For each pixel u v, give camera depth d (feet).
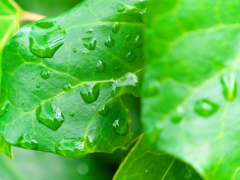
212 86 0.81
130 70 0.92
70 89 0.91
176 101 0.80
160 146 0.79
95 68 0.91
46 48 0.91
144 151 0.90
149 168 0.91
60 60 0.91
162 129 0.79
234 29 0.82
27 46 0.91
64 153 0.90
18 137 0.90
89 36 0.91
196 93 0.81
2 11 0.97
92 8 0.92
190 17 0.81
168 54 0.80
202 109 0.81
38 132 0.90
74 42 0.91
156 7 0.80
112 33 0.91
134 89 0.91
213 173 0.81
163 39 0.80
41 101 0.91
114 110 0.91
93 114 0.91
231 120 0.81
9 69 0.92
